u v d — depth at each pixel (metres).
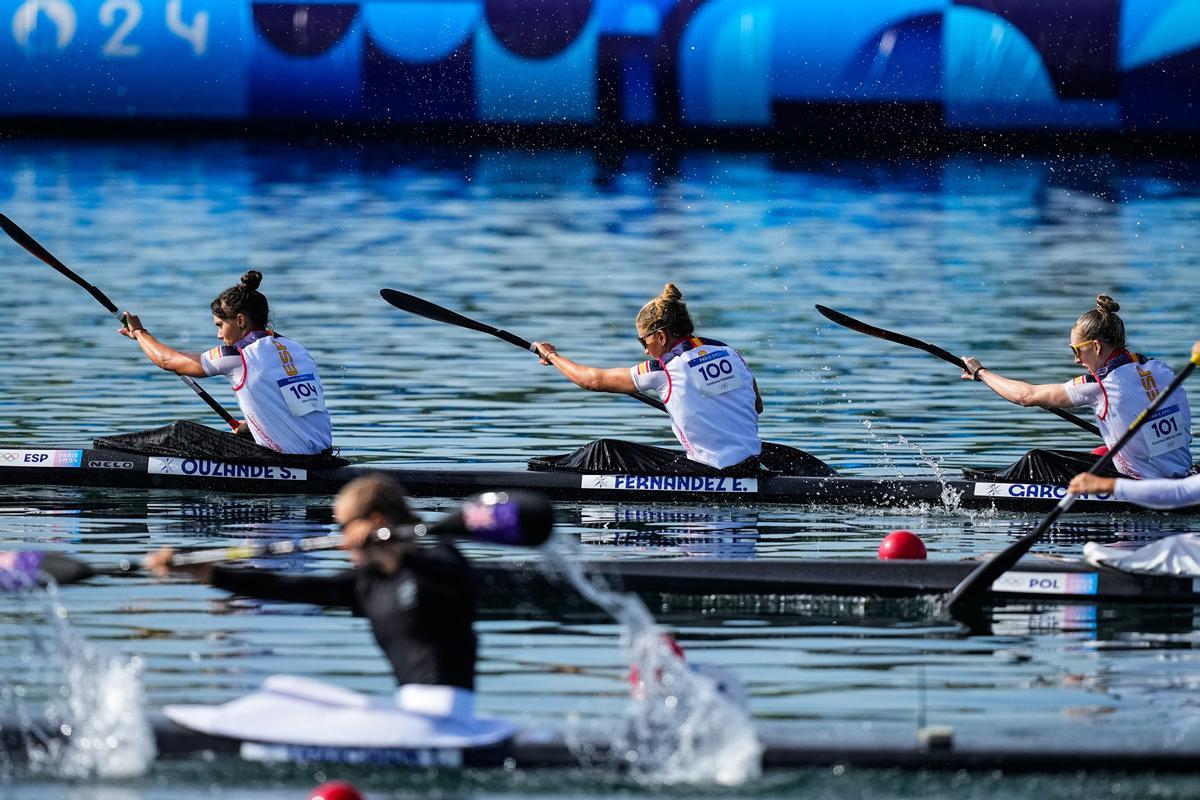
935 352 43.59
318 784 22.28
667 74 136.88
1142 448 40.00
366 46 138.75
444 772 22.25
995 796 21.95
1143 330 66.69
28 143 137.88
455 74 138.50
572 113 138.25
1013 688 26.78
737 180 120.75
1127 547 33.47
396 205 107.12
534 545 22.05
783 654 28.75
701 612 31.66
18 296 73.56
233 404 53.78
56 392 54.84
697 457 42.44
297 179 119.31
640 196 112.94
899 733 23.47
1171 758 22.66
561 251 89.56
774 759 22.70
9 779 22.36
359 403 54.47
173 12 140.00
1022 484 41.59
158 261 83.12
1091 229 97.69
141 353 61.69
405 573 22.09
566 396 56.03
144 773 22.53
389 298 46.50
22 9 141.12
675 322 42.53
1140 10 130.12
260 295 43.19
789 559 33.44
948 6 132.38
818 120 136.38
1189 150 132.50
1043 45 131.88
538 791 22.06
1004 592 32.69
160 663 27.50
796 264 85.25
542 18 136.62
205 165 126.06
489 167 128.38
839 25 134.50
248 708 23.22
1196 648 29.27
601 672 27.38
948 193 114.06
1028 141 134.25
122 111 142.25
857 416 52.84
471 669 22.69
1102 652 28.95
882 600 32.50
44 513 39.97
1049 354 62.09
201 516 39.84
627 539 38.03
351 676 26.98
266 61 140.12
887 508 41.84
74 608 30.73
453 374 59.47
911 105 134.75
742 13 135.00
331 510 40.84
